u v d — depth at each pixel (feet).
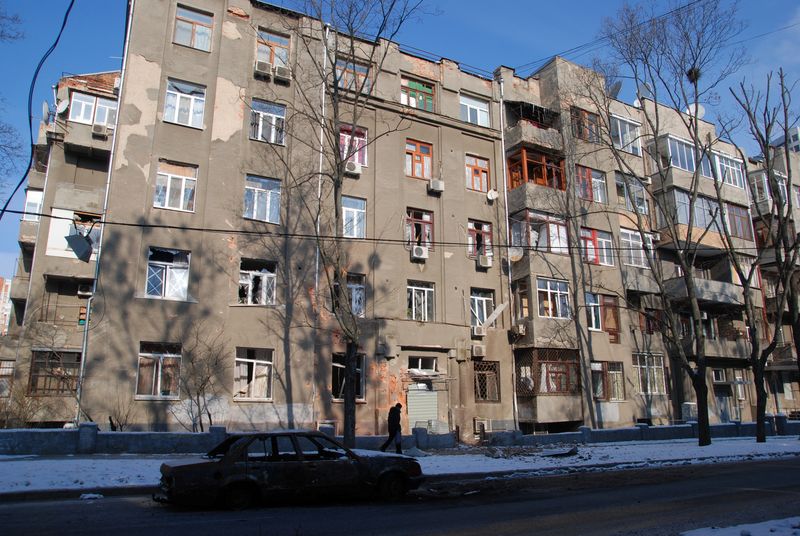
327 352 72.49
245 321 68.23
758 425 74.64
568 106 97.25
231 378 66.18
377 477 34.12
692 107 117.91
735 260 78.64
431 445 65.72
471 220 88.94
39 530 24.85
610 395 89.71
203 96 73.36
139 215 66.23
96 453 50.31
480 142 92.84
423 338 78.28
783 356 113.80
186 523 26.53
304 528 25.73
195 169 70.69
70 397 69.67
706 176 111.96
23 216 84.89
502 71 97.76
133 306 63.57
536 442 71.46
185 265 68.03
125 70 69.31
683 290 100.07
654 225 105.60
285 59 79.61
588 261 92.79
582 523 27.02
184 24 74.64
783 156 129.59
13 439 48.42
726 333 111.96
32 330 69.92
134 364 62.44
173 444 52.44
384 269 78.79
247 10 77.61
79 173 78.54
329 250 73.20
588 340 88.58
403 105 85.76
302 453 33.06
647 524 26.73
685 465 53.47
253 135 75.20
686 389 102.06
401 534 24.63
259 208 73.10
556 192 92.22
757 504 31.99
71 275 72.79
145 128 68.69
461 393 79.87
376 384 74.43
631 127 106.93
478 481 43.16
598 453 58.75
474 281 85.97
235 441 32.35
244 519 27.63
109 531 24.68
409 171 86.17
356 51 84.28
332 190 77.00
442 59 92.58
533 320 83.97
